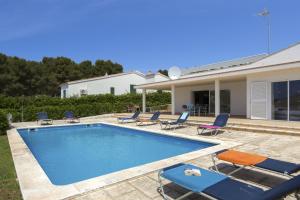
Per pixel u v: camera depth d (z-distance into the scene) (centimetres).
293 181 284
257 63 1747
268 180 471
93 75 5691
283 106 1255
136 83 3350
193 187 353
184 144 1041
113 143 1153
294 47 1531
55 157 891
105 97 2656
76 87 2936
